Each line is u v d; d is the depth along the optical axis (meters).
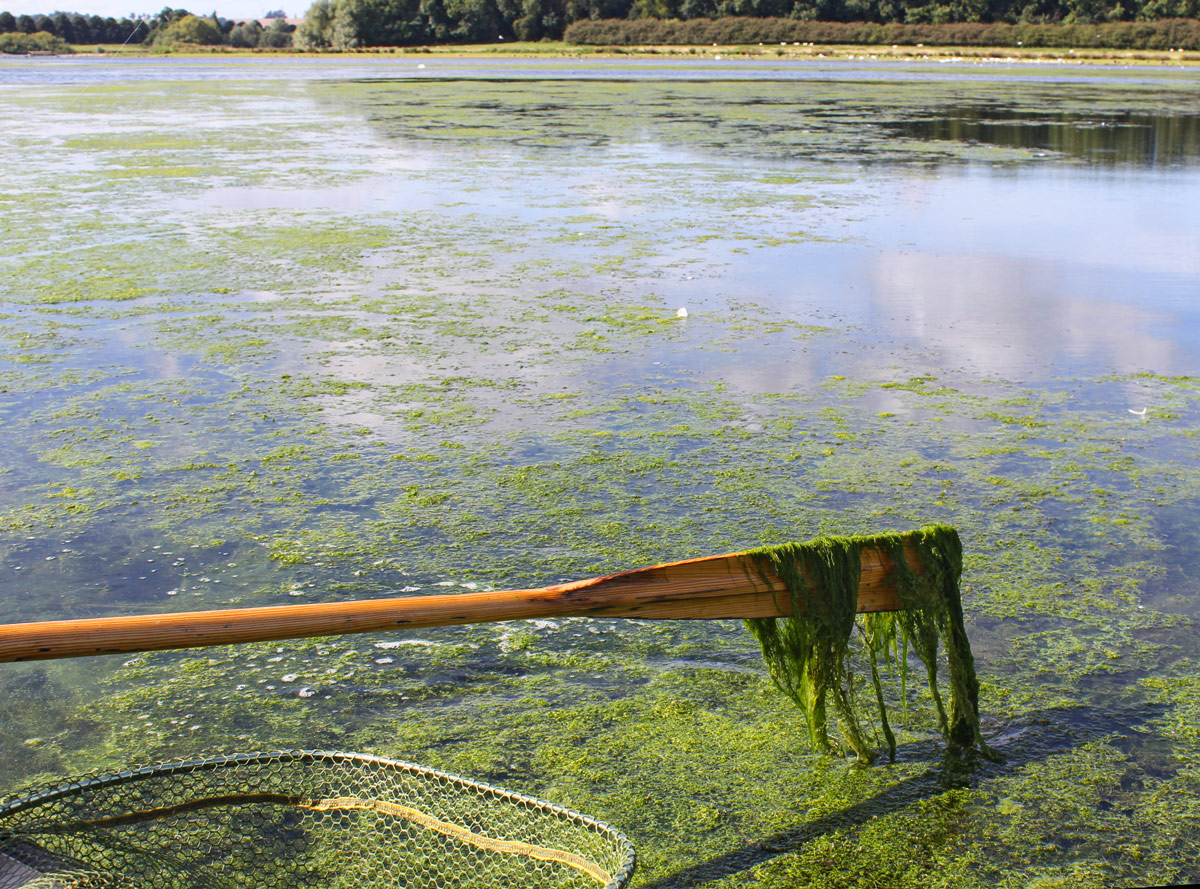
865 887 2.63
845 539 3.01
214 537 4.43
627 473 5.11
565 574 4.15
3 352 6.85
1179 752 3.15
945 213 12.28
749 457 5.31
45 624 2.32
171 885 2.31
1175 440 5.57
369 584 4.07
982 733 3.26
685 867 2.70
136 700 3.39
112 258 9.57
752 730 3.27
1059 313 8.04
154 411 5.87
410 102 29.75
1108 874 2.67
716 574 2.88
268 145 19.00
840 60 58.00
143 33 84.62
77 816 2.49
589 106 27.97
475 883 2.31
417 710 3.35
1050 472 5.16
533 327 7.56
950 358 6.95
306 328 7.48
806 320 7.80
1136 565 4.27
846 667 3.63
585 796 2.95
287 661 3.62
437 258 9.72
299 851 2.44
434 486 4.95
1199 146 19.22
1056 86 35.81
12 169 15.41
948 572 3.11
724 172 15.53
